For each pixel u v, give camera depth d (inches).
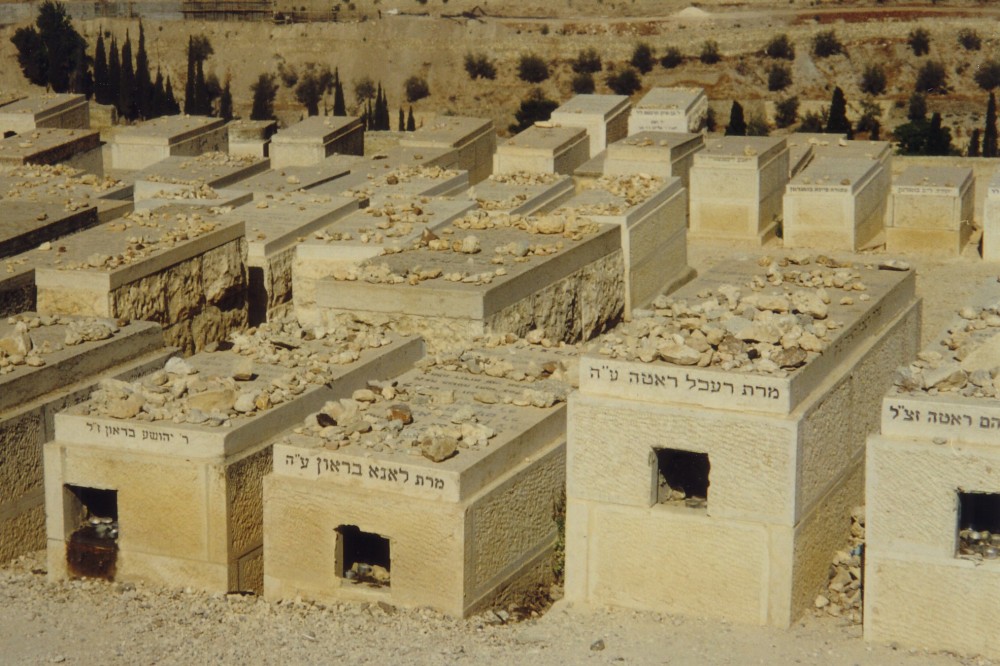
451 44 4702.3
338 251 1261.1
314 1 4869.6
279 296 1332.4
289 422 890.1
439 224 1321.4
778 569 778.2
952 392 755.4
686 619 795.4
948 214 1625.2
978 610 743.1
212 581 849.5
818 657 743.1
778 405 770.8
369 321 1127.0
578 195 1446.9
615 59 4645.7
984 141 3095.5
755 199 1683.1
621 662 735.7
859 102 4426.7
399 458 812.0
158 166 1675.7
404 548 804.0
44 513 963.3
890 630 759.1
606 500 805.2
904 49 4554.6
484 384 933.2
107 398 889.5
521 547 850.1
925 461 738.8
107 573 868.0
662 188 1462.8
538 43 4685.0
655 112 2042.3
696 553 791.7
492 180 1517.0
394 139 2251.5
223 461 838.5
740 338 818.8
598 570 813.9
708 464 828.0
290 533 826.2
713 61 4589.1
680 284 1493.6
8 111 2105.1
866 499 754.8
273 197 1439.5
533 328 1176.2
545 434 878.4
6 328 1035.9
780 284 1007.0
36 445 949.8
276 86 4643.2
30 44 4264.3
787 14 4722.0
